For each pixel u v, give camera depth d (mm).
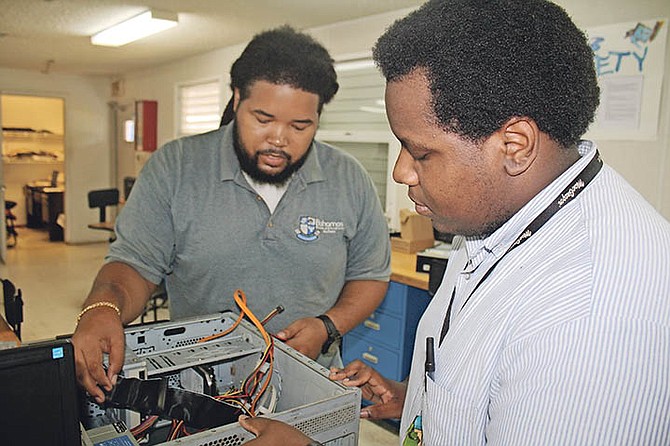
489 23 558
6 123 8164
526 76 550
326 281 1373
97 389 819
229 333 1078
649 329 500
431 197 636
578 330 516
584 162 619
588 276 540
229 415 833
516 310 593
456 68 556
